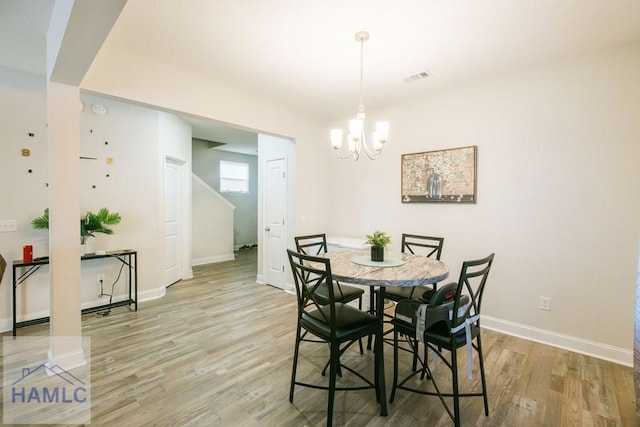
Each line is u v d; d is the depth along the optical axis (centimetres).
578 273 261
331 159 452
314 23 214
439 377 224
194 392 203
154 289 407
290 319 333
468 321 177
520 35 226
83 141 345
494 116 300
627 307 242
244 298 405
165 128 430
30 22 219
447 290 169
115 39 234
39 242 315
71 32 159
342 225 441
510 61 268
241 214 845
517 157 288
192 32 225
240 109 335
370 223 407
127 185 380
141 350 259
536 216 280
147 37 232
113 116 367
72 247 226
